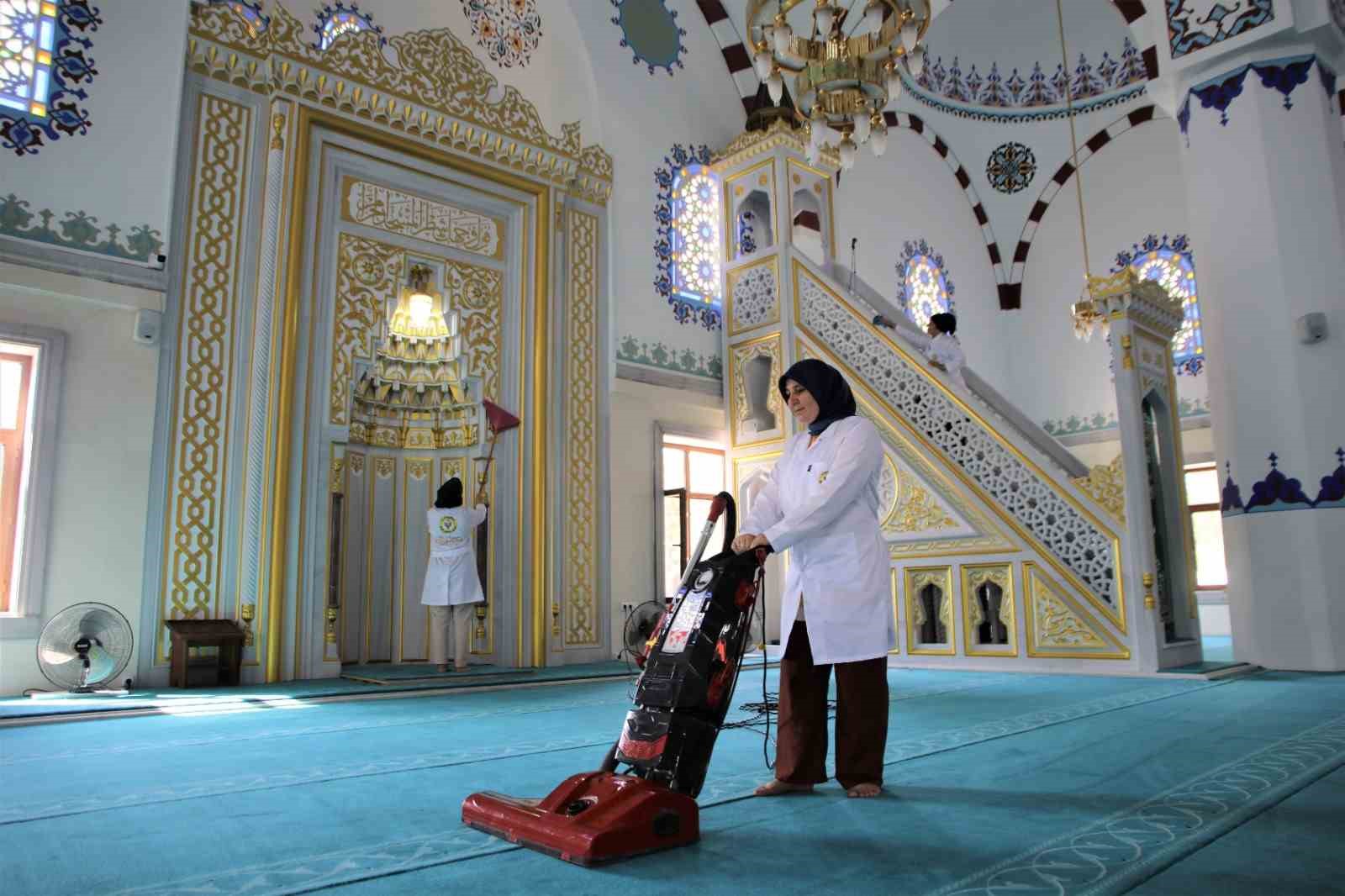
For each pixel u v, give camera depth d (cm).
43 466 576
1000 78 1403
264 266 667
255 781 305
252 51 680
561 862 207
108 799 277
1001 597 749
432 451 840
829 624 273
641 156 932
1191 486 1244
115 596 591
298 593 659
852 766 274
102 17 629
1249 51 737
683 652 238
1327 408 684
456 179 787
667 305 928
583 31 902
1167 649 660
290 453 662
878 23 1000
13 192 582
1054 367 1395
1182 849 207
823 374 299
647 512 880
